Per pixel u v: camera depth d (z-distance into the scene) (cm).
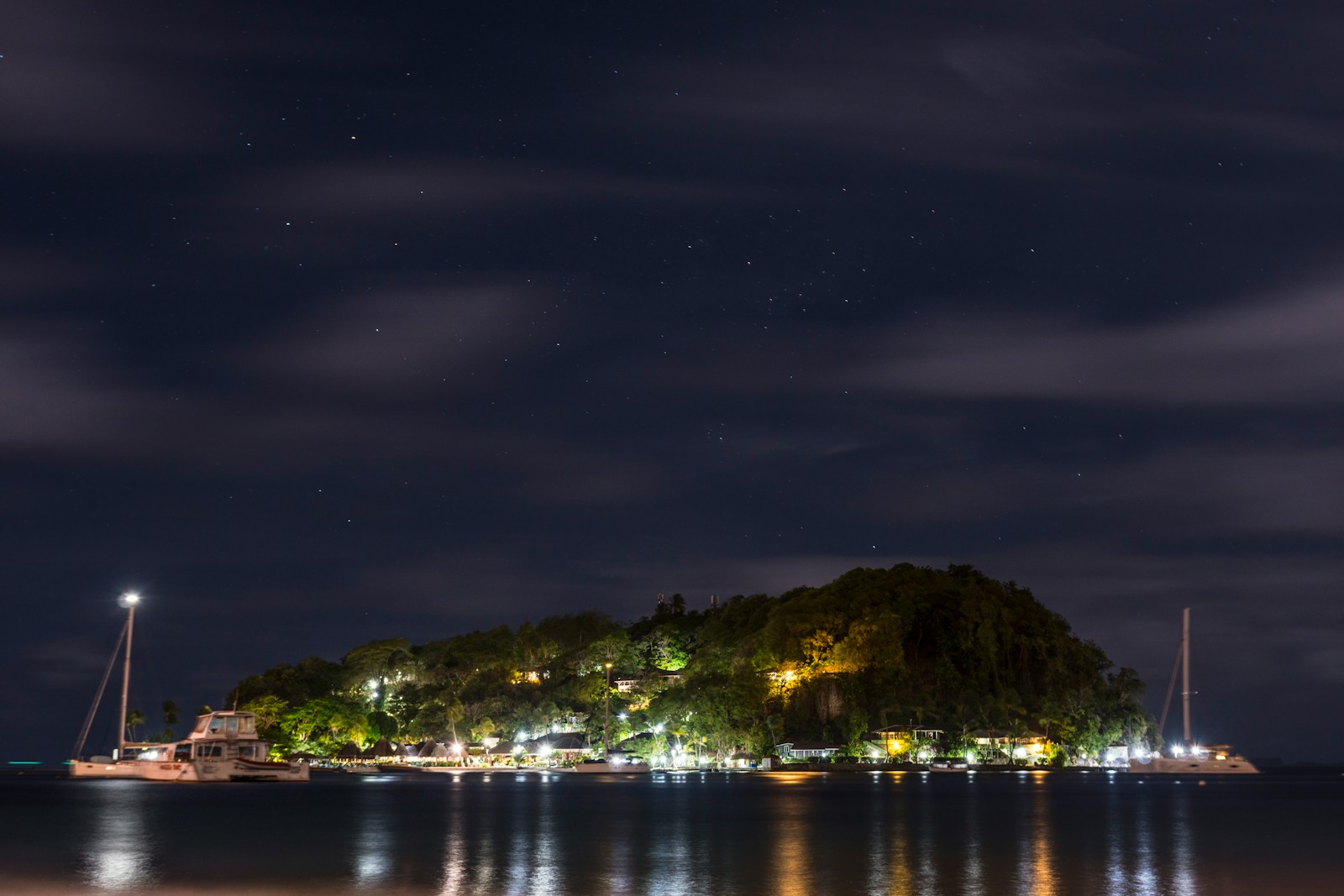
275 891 6169
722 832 9369
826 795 14875
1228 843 8662
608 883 6438
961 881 6550
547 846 8338
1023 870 7000
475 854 7812
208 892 6144
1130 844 8531
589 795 15025
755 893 6131
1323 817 11675
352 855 7769
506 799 14362
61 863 7362
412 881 6538
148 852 7994
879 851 7938
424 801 13912
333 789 17525
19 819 11238
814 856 7700
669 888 6269
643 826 9925
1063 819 10956
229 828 9962
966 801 13662
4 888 6297
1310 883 6525
